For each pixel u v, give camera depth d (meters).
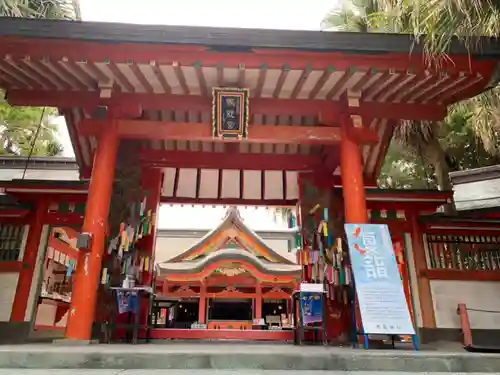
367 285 6.63
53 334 14.83
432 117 8.93
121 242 9.05
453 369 4.53
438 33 7.08
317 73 7.90
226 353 4.45
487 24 7.30
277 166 11.43
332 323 9.55
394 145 17.64
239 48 7.34
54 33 7.11
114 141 8.30
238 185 13.05
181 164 11.23
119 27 7.18
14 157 15.00
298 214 11.97
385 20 12.30
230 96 8.29
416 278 10.77
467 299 10.65
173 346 6.86
